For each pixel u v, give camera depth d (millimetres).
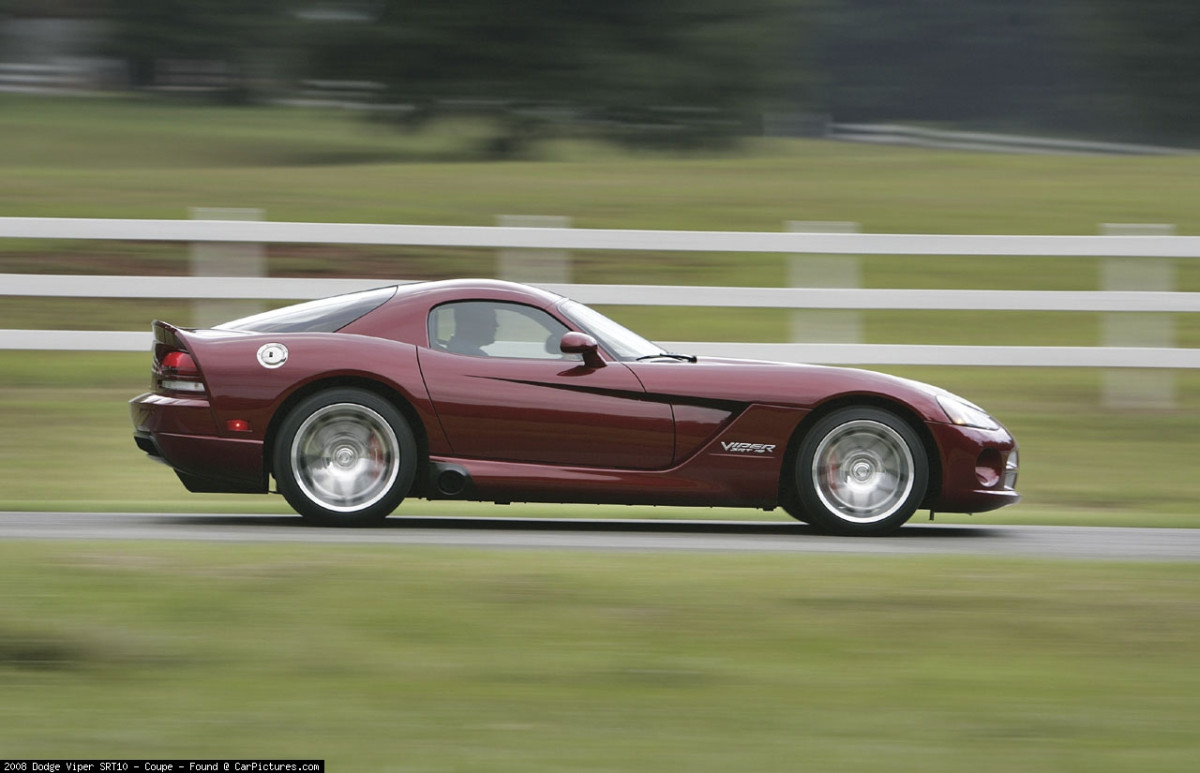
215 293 32719
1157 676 13336
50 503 23109
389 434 19578
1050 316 41469
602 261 45281
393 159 87562
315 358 19672
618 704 12312
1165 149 105438
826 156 88750
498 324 20344
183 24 104062
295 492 19609
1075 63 147375
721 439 19938
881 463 20234
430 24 84125
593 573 16406
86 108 112250
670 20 84750
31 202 51688
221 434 19547
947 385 34281
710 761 10984
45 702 12094
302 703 12164
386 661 13297
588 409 19812
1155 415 32000
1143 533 21984
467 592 15453
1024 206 58000
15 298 39469
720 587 15945
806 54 92375
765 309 41094
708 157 86625
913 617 15023
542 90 84125
